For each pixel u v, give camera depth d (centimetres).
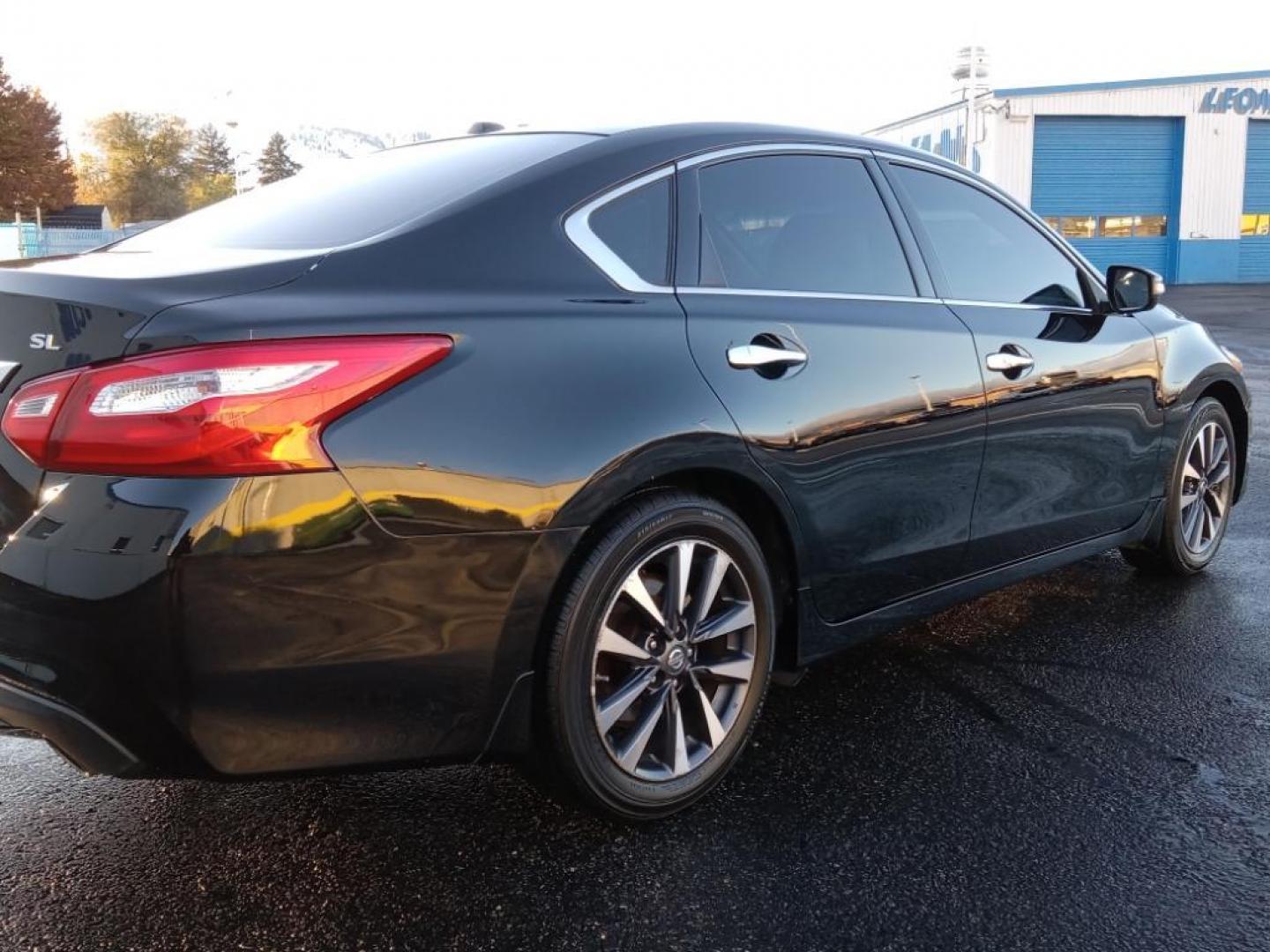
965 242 327
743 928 208
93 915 212
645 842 238
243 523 179
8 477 186
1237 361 436
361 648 194
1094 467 355
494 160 256
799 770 272
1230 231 3147
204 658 181
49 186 6700
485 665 208
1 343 194
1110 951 202
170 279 195
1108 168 3075
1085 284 369
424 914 213
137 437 177
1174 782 266
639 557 230
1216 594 409
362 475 189
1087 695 318
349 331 192
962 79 2958
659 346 232
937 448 291
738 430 240
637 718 239
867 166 307
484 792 261
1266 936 206
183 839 239
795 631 270
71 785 264
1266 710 306
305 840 239
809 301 270
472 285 215
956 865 230
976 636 367
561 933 207
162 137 9400
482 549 202
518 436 205
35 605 181
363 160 293
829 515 266
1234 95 3067
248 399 180
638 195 250
